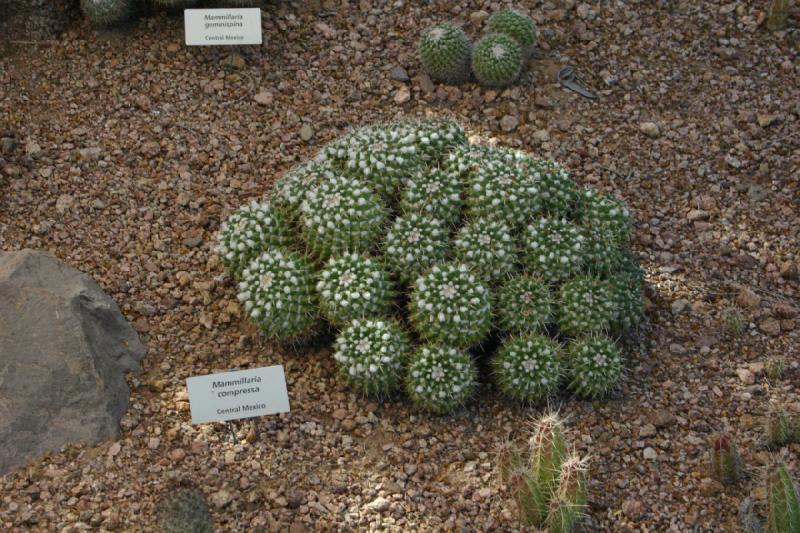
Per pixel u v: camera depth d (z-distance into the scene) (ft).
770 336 4.75
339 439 4.27
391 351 4.24
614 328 4.64
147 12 5.99
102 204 5.06
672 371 4.60
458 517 4.03
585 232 4.63
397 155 4.55
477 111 5.69
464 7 6.27
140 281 4.77
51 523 3.89
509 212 4.50
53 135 5.33
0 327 4.17
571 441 4.31
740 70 5.94
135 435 4.17
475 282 4.32
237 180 5.24
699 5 6.29
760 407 4.45
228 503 4.01
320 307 4.38
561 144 5.53
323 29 6.06
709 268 5.04
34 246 4.85
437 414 4.39
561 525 3.85
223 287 4.81
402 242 4.39
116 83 5.62
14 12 5.75
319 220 4.39
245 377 4.22
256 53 5.88
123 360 4.39
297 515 4.00
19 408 4.06
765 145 5.56
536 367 4.31
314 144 5.45
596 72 5.94
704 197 5.33
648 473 4.21
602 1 6.29
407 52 5.98
